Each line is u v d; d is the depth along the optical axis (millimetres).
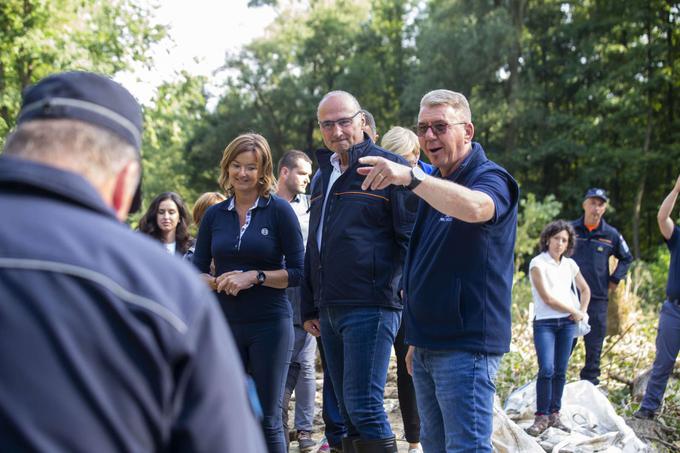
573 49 31531
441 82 29688
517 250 17125
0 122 15328
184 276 1228
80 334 1097
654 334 10352
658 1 28672
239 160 4297
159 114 18125
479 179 3350
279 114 38062
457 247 3377
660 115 30109
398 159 4223
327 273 4125
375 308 4051
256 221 4316
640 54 28219
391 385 7191
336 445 5281
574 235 6633
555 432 5859
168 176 37406
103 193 1304
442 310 3396
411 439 4953
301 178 6027
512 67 30125
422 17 37250
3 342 1071
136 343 1121
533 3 32156
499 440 5223
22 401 1055
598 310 7832
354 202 4098
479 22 30234
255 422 1276
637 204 28594
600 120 29625
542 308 6270
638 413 6965
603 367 8734
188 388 1164
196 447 1146
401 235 4086
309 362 5773
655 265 16516
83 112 1284
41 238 1151
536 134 30797
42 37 15148
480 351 3354
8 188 1206
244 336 4211
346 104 4234
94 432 1074
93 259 1156
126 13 17562
